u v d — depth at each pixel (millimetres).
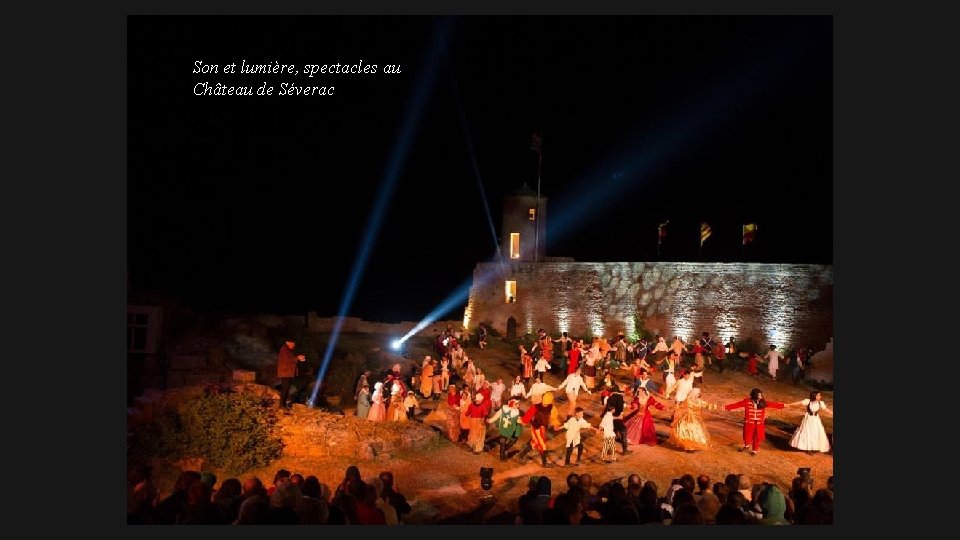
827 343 30375
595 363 28016
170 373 20578
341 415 18578
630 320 35781
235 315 28719
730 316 33469
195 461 15570
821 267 31672
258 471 15781
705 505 10344
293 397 19859
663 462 17641
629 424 19312
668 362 25797
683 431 18703
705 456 18203
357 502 9305
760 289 32938
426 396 23656
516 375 28172
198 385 18750
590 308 36938
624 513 8695
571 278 37594
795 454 18672
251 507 7719
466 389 19531
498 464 17328
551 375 28406
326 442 16922
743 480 12102
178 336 23234
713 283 34031
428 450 17828
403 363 26750
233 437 15906
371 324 33375
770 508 10492
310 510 8461
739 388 26750
